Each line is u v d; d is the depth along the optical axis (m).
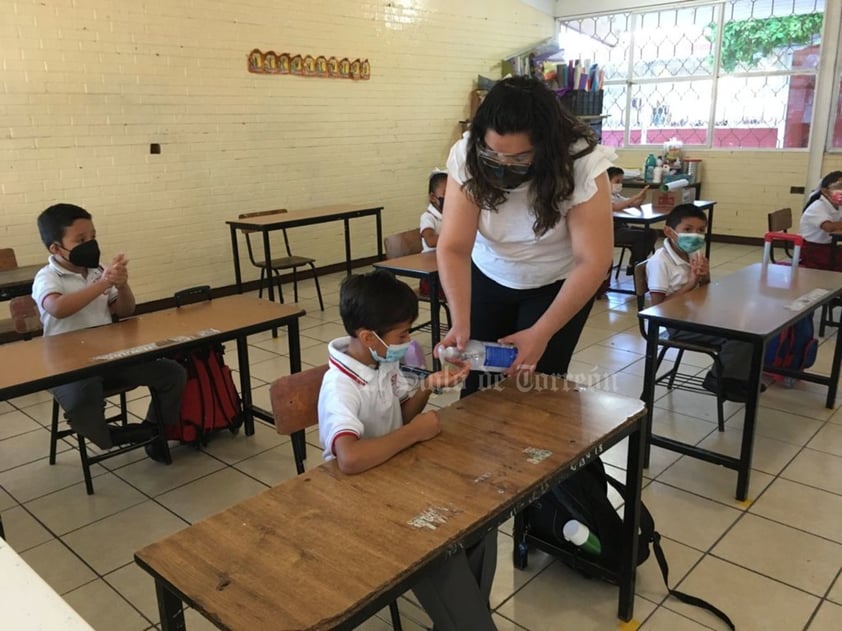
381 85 6.48
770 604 1.83
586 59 8.17
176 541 1.04
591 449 1.33
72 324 2.59
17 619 0.81
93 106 4.61
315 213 5.20
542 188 1.43
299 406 1.62
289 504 1.14
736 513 2.28
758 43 6.95
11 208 4.35
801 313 2.45
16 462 2.80
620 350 4.00
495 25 7.50
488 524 1.10
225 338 2.37
